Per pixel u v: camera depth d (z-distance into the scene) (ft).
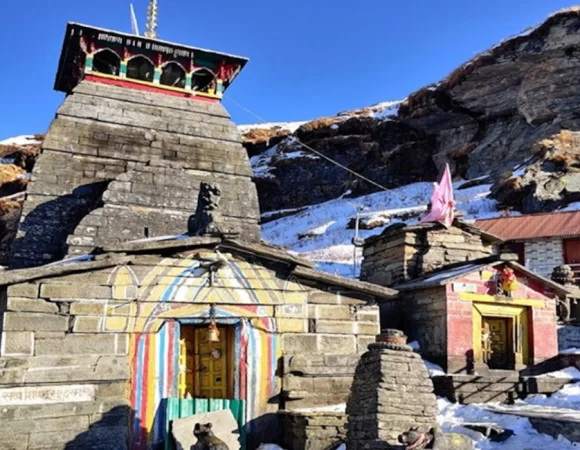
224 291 50.34
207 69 85.35
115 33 79.25
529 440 43.52
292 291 52.47
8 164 205.98
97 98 77.61
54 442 43.19
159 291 48.42
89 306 46.24
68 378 44.34
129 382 46.47
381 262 75.41
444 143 201.05
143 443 46.06
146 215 68.95
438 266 70.49
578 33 176.35
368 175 201.36
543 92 179.32
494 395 56.65
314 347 52.19
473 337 61.46
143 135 77.51
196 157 79.46
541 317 64.54
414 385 40.63
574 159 150.41
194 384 50.47
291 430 48.42
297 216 186.70
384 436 38.96
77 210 71.20
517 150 179.63
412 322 65.72
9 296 44.19
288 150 215.10
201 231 50.39
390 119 209.97
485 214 147.23
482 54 193.98
